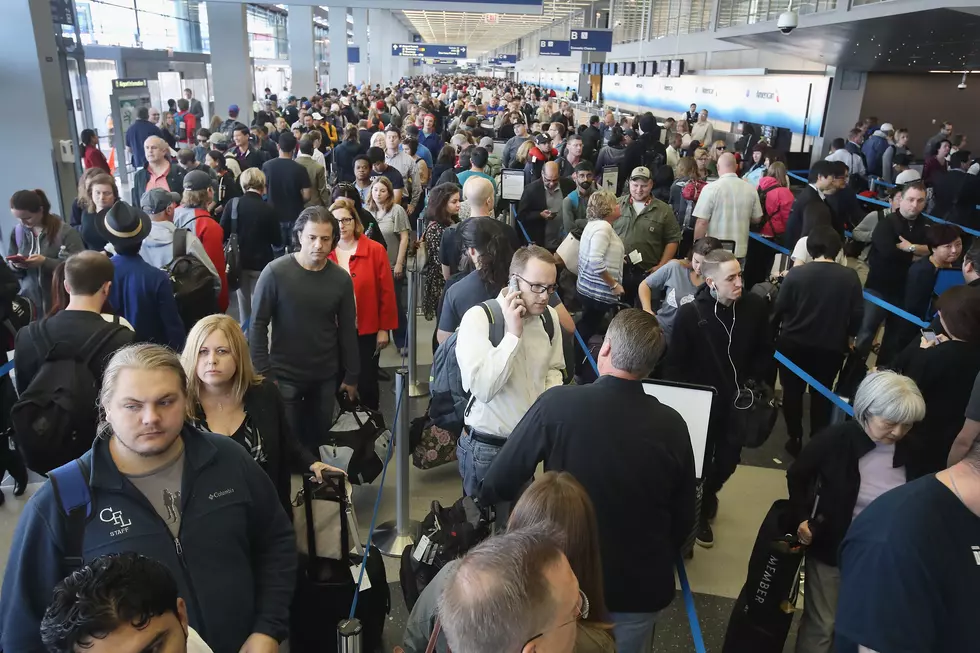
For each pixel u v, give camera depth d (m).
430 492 4.25
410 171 8.45
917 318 5.01
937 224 5.00
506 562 1.27
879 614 1.67
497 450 2.88
